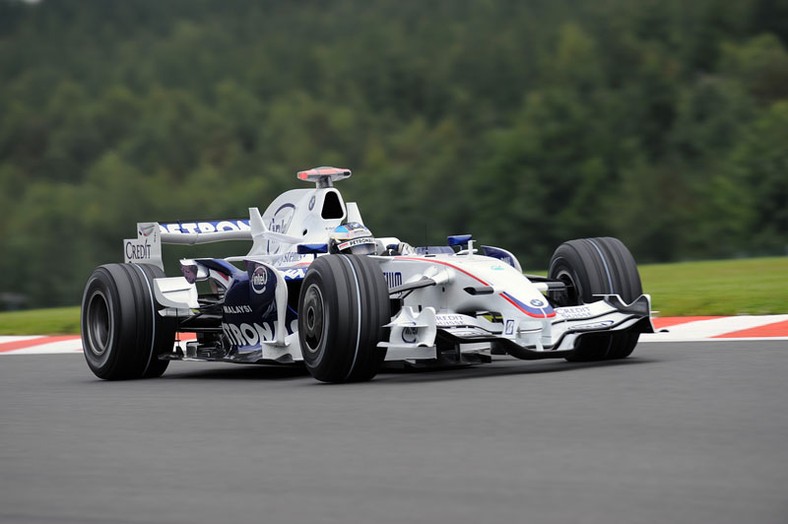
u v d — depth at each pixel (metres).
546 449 17.62
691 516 13.37
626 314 28.20
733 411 20.39
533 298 27.23
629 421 19.75
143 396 27.34
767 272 62.62
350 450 18.31
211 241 37.06
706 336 34.84
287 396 25.52
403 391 25.16
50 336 50.22
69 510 14.99
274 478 16.42
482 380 26.55
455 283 28.12
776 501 13.91
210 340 34.75
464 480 15.75
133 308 32.09
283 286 28.84
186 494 15.62
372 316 26.77
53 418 23.77
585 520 13.40
